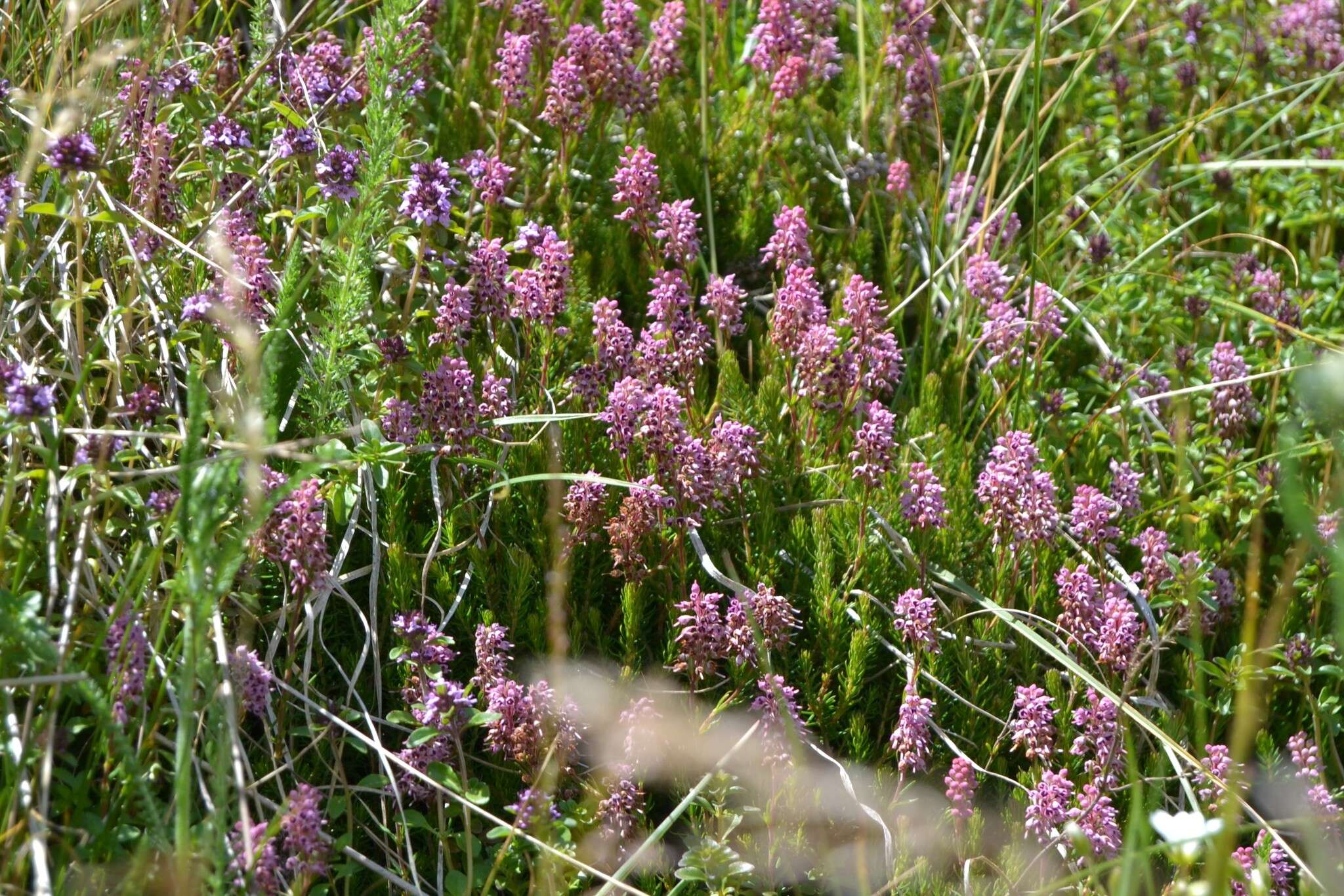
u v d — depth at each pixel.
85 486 4.99
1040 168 7.78
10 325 5.36
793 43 7.69
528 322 5.95
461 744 4.82
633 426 5.38
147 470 4.97
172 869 3.92
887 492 6.01
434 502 5.57
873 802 5.08
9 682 3.75
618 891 4.71
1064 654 5.59
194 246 5.70
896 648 5.62
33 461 4.98
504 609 5.45
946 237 7.95
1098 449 6.61
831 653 5.38
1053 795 4.82
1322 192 8.31
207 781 4.53
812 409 6.16
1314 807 5.13
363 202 5.05
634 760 4.83
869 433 5.57
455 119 7.37
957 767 4.91
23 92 5.40
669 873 4.91
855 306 5.99
